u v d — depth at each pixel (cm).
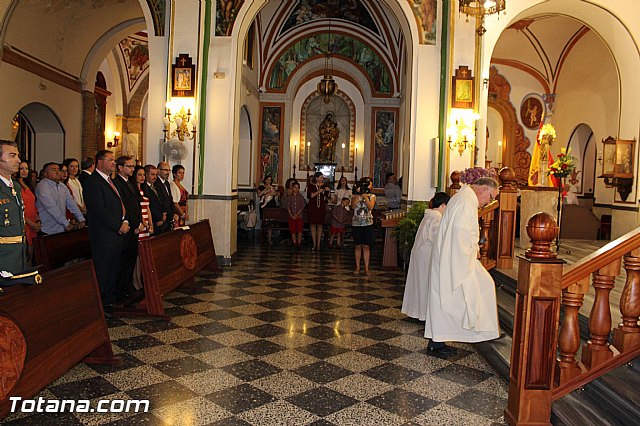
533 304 346
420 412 388
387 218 1029
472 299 489
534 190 960
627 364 367
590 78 1482
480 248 716
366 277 945
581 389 369
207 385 427
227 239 1037
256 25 1725
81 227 793
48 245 642
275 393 416
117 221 614
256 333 579
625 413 314
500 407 400
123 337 551
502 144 1756
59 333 394
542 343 348
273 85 1878
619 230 1102
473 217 494
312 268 1025
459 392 429
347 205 1325
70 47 1266
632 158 1060
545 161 1038
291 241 1442
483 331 502
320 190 1302
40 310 376
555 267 344
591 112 1486
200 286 825
